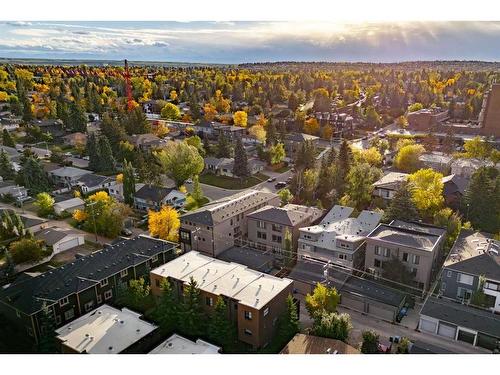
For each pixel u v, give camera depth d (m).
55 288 36.75
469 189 53.97
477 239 43.66
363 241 45.22
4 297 36.41
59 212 61.28
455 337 34.62
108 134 94.44
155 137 101.31
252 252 48.28
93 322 33.22
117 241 50.28
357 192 60.81
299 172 69.44
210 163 86.06
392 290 39.97
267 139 102.06
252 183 79.12
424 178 55.25
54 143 103.06
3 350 33.28
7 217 52.12
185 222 50.84
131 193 65.00
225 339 32.41
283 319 34.19
